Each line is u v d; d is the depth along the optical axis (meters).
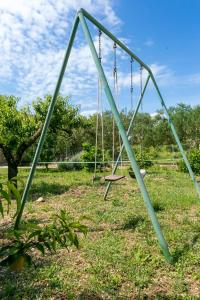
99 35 5.56
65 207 8.31
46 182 13.87
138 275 3.87
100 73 4.30
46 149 24.00
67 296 3.43
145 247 4.88
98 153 21.38
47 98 12.29
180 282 3.67
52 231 1.61
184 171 18.25
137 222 6.38
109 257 4.40
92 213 7.31
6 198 1.47
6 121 10.27
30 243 1.61
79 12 4.56
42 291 3.54
